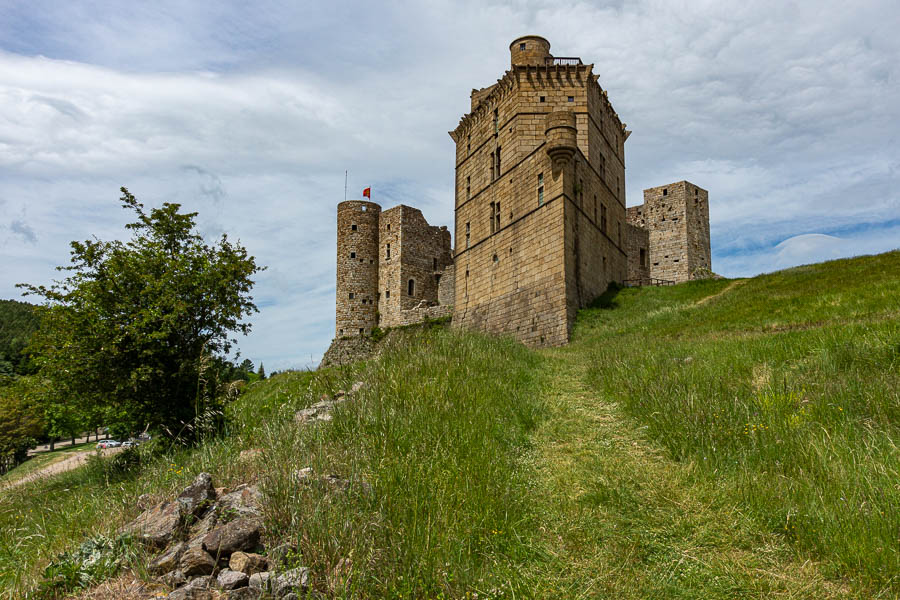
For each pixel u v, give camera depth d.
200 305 16.61
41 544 6.60
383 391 10.16
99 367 15.33
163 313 15.95
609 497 6.59
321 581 4.65
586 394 12.11
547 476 7.30
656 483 6.93
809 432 7.61
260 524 5.39
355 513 5.49
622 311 31.08
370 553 4.82
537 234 32.22
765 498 6.20
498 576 4.97
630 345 19.22
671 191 60.00
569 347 23.97
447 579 4.70
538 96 34.69
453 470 6.74
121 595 4.59
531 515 6.10
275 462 6.83
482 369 12.71
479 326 37.50
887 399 8.43
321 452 7.14
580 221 32.34
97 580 4.92
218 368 15.86
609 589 4.87
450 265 60.62
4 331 94.38
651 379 11.46
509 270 34.81
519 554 5.39
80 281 15.82
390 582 4.60
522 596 4.69
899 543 5.00
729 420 8.54
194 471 7.78
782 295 24.41
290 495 5.74
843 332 12.74
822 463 6.67
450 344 14.84
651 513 6.22
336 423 8.64
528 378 13.24
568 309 29.55
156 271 16.88
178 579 4.74
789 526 5.73
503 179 36.16
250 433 9.94
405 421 8.40
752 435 7.93
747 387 10.26
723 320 22.84
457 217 42.41
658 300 31.45
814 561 5.21
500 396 10.60
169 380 15.85
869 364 10.46
